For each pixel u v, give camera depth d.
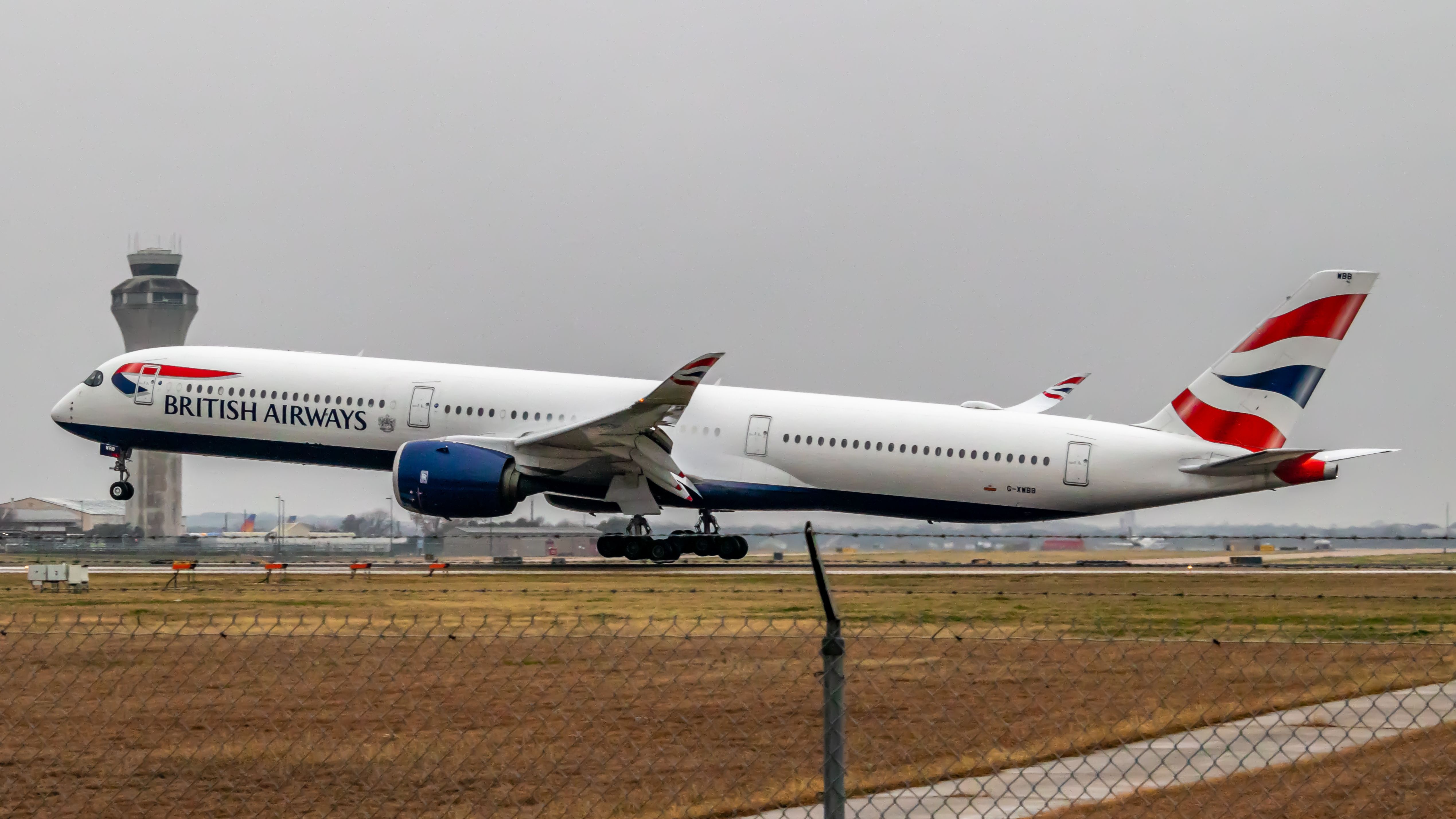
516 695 60.69
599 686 62.72
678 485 156.50
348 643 77.00
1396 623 94.94
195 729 54.59
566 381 160.62
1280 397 154.12
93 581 140.12
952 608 106.75
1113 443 156.12
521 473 155.12
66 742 52.62
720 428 160.62
